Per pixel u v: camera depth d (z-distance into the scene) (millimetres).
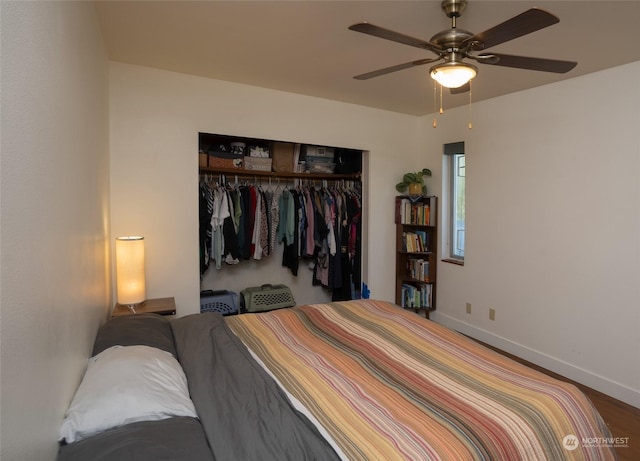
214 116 3375
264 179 4164
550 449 1338
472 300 4023
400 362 1828
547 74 3020
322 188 4262
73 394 1321
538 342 3410
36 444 884
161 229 3211
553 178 3250
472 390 1574
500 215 3707
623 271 2811
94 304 1917
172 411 1287
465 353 1932
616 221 2842
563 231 3189
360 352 1939
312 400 1478
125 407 1221
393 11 2102
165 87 3172
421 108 4242
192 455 1063
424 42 1806
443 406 1451
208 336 1979
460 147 4117
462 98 3787
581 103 3041
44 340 953
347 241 4285
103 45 2529
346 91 3654
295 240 4008
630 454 2248
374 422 1338
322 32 2398
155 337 1878
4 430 687
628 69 2756
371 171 4320
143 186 3133
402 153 4516
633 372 2762
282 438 1206
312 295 4535
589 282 3018
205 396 1421
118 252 2730
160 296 3232
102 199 2391
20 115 792
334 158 4363
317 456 1146
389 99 3902
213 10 2139
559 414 1444
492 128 3768
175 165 3238
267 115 3615
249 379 1561
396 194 4520
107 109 2814
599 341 2963
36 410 884
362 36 2445
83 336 1543
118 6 2094
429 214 4430
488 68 2891
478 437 1271
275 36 2461
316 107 3881
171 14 2186
